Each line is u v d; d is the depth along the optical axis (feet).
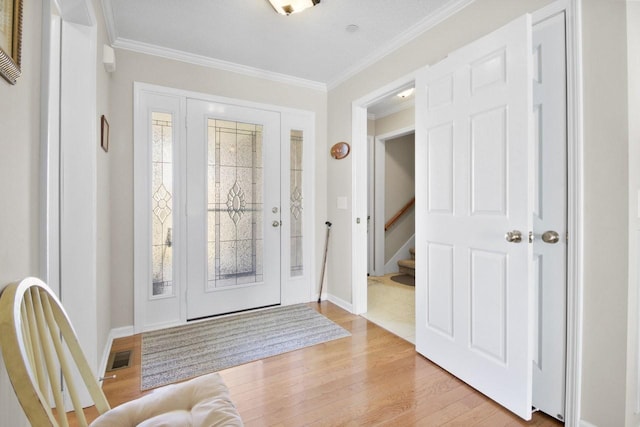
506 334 5.13
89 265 5.27
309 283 11.02
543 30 5.00
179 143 8.82
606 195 4.33
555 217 4.89
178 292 8.85
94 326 5.33
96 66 5.53
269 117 10.21
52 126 4.99
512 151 4.98
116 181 7.98
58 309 3.07
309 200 10.94
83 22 5.17
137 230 8.23
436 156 6.53
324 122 11.20
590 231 4.50
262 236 10.18
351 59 9.14
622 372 4.22
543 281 5.07
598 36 4.36
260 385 5.91
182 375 6.25
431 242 6.71
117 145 8.00
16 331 2.17
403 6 6.69
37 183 3.15
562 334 4.83
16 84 2.64
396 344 7.61
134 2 6.57
